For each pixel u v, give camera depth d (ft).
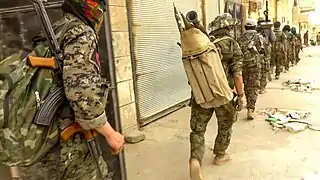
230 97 10.51
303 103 23.82
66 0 5.49
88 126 5.05
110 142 5.48
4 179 6.38
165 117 21.79
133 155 14.48
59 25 5.39
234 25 12.14
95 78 5.01
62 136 5.16
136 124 17.99
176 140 16.58
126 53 17.15
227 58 11.62
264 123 18.80
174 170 12.63
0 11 8.27
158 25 21.17
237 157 13.67
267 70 28.07
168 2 22.35
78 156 5.41
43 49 5.20
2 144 4.79
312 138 15.83
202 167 12.71
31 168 5.70
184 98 25.00
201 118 11.05
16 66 5.02
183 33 10.87
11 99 4.82
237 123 18.99
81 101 4.84
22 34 8.24
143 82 19.62
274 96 27.09
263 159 13.33
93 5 5.37
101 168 5.92
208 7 30.12
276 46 36.19
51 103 4.97
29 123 4.85
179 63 24.06
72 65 4.91
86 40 5.11
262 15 63.36
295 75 41.16
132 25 18.45
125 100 16.96
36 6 5.17
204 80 10.42
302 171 12.01
